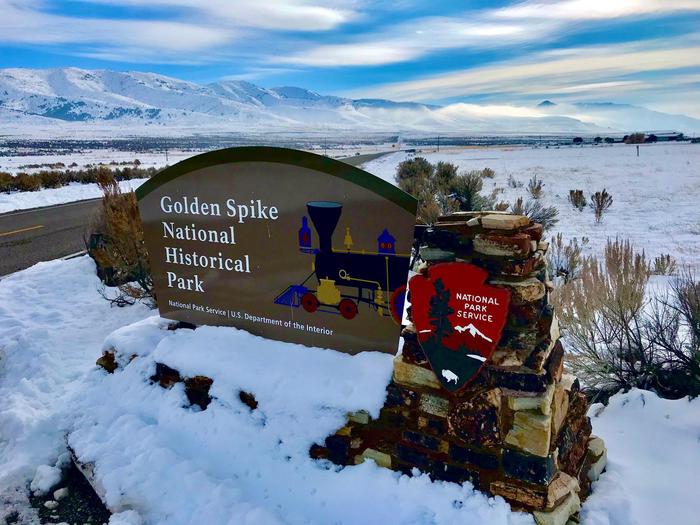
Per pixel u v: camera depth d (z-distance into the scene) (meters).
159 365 3.35
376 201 2.68
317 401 2.66
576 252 6.72
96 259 6.92
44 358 4.62
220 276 3.42
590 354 3.78
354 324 2.91
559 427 2.37
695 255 8.08
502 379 2.20
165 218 3.56
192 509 2.51
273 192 3.03
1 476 3.08
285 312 3.17
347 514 2.39
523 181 19.78
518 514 2.20
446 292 2.26
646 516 2.33
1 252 9.59
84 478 3.08
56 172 24.47
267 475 2.66
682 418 3.01
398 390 2.47
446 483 2.36
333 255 2.90
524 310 2.14
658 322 3.74
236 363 3.04
